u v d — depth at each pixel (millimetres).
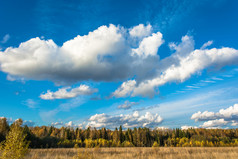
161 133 105750
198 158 13281
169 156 14656
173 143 86438
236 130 113000
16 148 8992
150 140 93562
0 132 29406
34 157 12891
